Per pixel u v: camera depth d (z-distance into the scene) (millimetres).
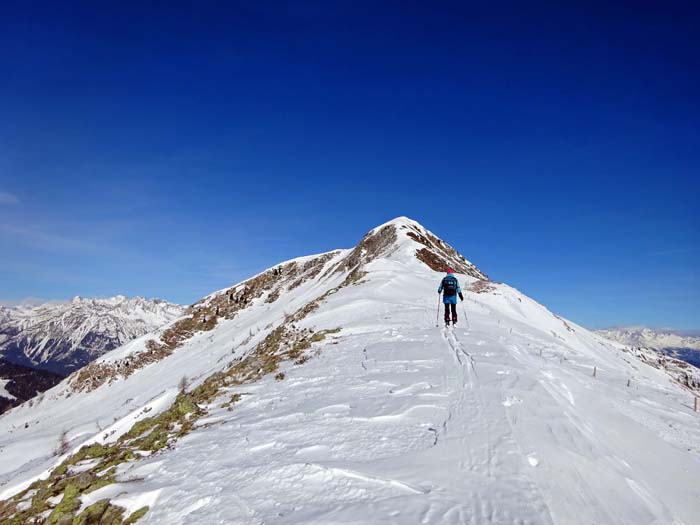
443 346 12758
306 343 16047
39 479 8734
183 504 5535
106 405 48156
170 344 65938
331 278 63812
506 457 5742
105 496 6223
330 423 7609
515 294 28344
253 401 9977
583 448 6348
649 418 8781
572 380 10383
